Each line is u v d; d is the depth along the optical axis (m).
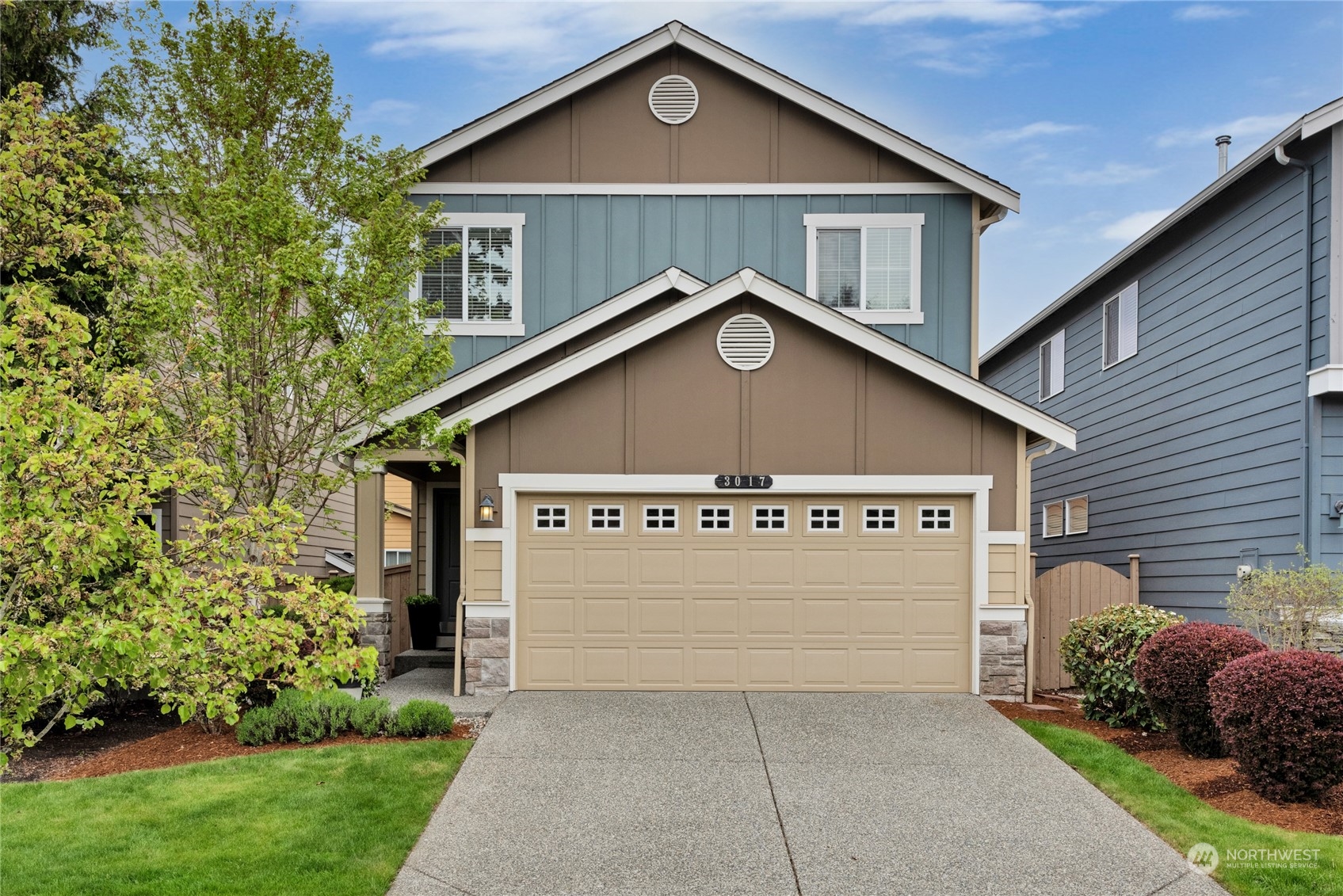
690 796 7.57
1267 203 12.49
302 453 10.09
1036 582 11.90
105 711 10.62
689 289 12.10
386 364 10.09
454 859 6.39
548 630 11.03
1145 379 15.88
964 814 7.25
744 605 11.04
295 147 11.37
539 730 9.29
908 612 11.04
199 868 5.99
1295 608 9.86
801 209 13.73
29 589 5.33
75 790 7.43
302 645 9.16
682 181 13.77
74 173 7.22
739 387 10.98
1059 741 8.96
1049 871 6.29
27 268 6.55
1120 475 16.78
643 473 10.95
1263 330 12.52
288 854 6.23
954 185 13.70
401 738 9.06
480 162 13.84
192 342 8.30
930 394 10.98
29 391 5.05
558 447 10.99
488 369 11.53
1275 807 7.25
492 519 10.95
